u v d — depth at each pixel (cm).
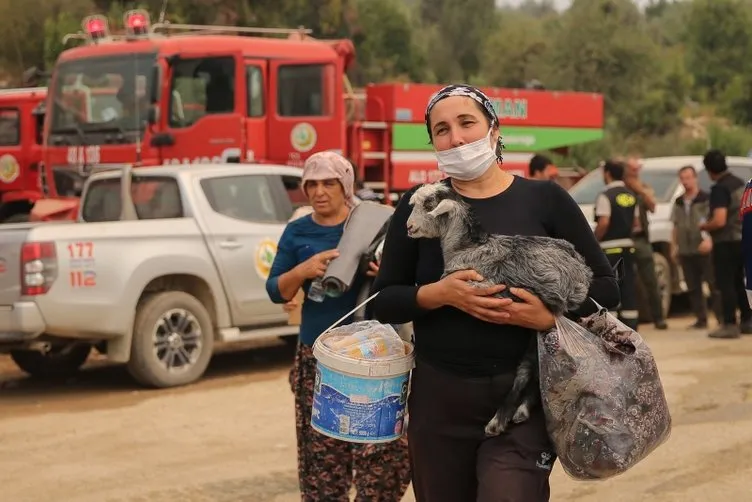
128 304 960
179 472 686
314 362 511
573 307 354
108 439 785
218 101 1344
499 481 353
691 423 795
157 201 1048
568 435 350
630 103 4731
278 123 1387
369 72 4138
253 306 1055
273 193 1094
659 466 682
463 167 363
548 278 345
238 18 2723
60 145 1400
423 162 1528
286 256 537
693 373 990
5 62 3055
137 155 1332
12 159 1839
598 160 2848
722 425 786
